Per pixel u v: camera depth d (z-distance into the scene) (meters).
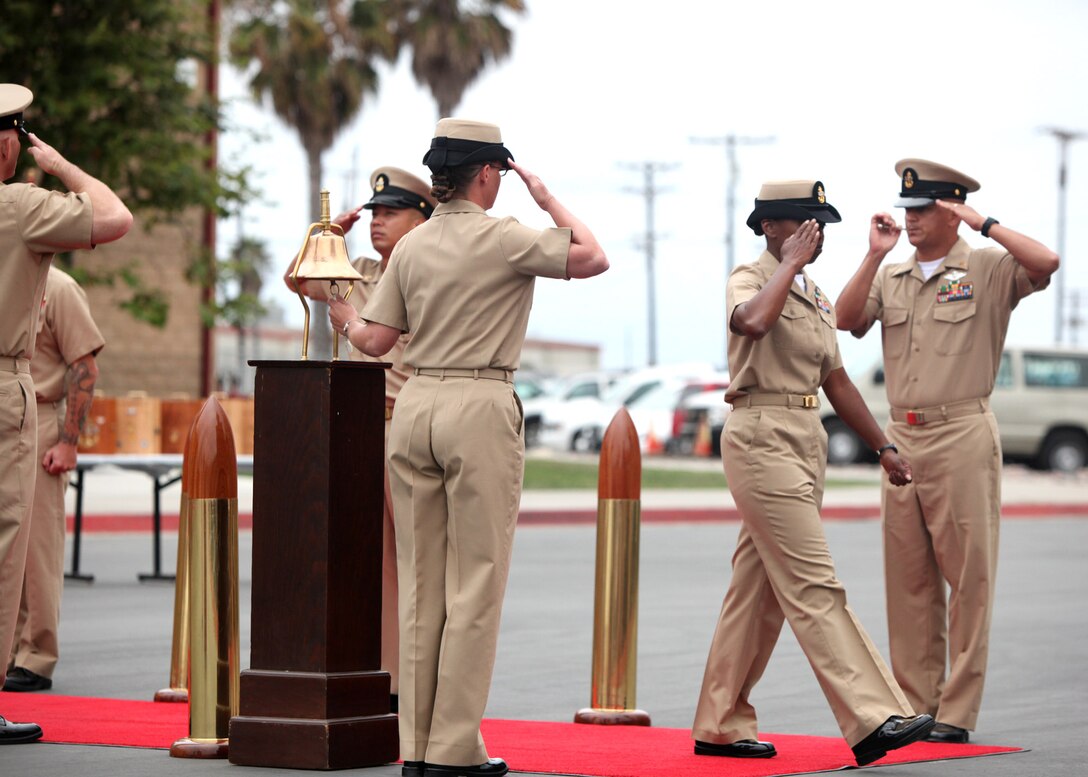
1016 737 9.77
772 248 8.97
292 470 8.23
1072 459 41.75
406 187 10.48
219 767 8.33
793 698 11.43
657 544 24.20
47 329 11.07
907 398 9.98
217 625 8.80
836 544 24.36
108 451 17.67
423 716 7.99
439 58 56.09
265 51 51.09
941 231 10.05
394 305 8.22
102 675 11.93
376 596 8.41
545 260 7.85
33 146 8.89
